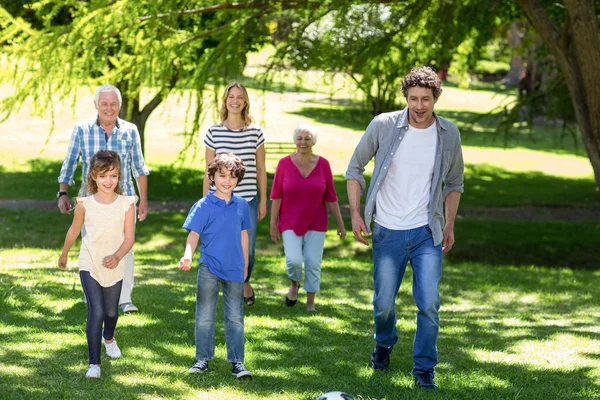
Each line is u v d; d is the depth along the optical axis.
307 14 15.96
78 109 42.75
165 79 15.71
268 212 24.03
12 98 15.36
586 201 30.17
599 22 21.00
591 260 20.23
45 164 32.38
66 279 10.81
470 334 9.05
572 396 6.55
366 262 14.91
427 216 6.45
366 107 17.12
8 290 9.20
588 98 15.73
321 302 10.55
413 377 6.76
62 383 6.08
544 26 16.27
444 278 13.59
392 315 6.77
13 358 6.68
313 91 17.67
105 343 6.91
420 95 6.23
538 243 21.44
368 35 16.22
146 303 9.45
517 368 7.45
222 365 6.89
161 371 6.59
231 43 16.09
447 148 6.42
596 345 8.66
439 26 16.23
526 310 11.21
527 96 19.47
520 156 40.69
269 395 6.09
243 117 8.95
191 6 16.09
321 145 39.22
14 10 17.67
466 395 6.36
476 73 67.06
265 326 8.65
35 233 20.58
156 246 20.12
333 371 6.94
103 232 6.39
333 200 9.62
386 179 6.50
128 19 14.89
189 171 30.56
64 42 15.01
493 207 28.14
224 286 6.64
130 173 8.78
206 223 6.54
